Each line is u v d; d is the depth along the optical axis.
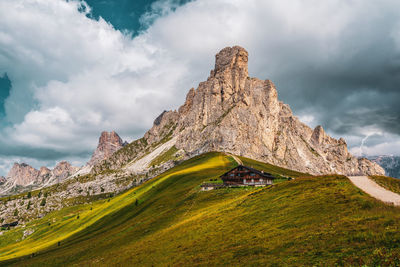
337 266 22.05
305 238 30.14
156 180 177.38
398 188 45.69
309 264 23.91
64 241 117.88
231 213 52.16
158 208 100.31
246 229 41.31
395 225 25.94
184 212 75.12
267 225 39.84
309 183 53.56
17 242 178.75
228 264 30.39
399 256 20.30
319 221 34.59
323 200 42.25
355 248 24.11
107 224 119.94
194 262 34.88
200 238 44.50
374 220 28.95
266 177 104.62
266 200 52.03
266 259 27.98
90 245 77.88
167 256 41.69
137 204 132.62
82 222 151.12
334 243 26.48
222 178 111.06
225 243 38.41
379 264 20.27
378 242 23.73
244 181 107.19
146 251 48.38
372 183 49.50
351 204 37.06
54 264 69.00
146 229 70.75
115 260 50.03
